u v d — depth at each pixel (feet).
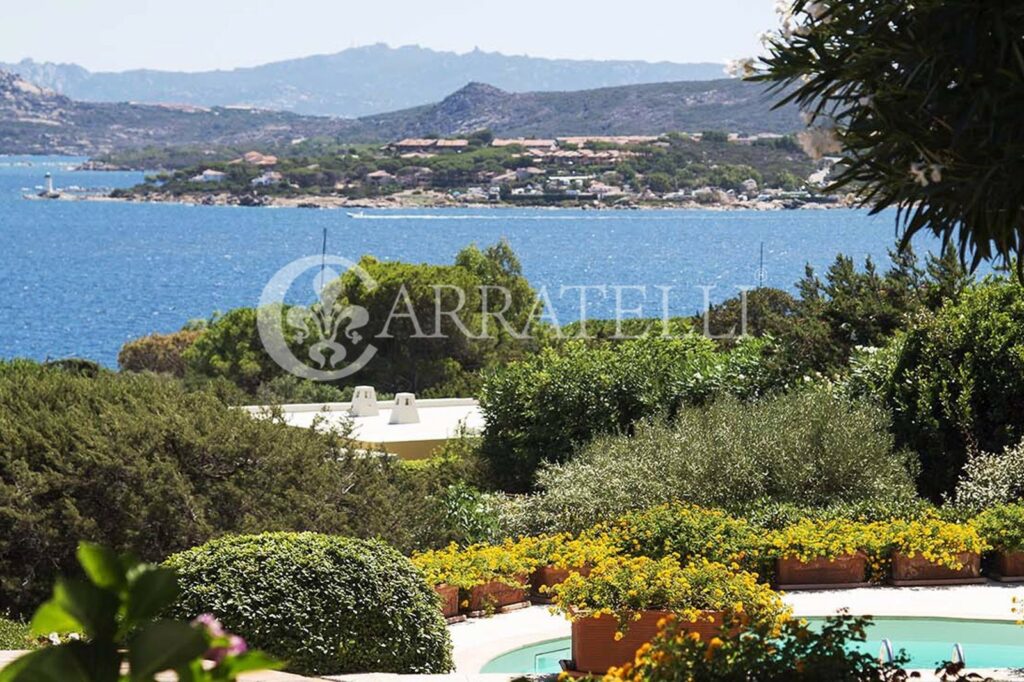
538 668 32.32
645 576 30.19
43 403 47.09
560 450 60.08
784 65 14.16
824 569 40.16
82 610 5.75
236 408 50.52
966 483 46.39
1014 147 12.90
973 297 54.85
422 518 49.14
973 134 13.25
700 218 524.11
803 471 46.85
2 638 27.30
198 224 550.77
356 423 77.25
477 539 48.70
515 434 61.57
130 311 271.69
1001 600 37.88
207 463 46.11
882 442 48.06
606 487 47.44
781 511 43.88
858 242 393.09
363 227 493.77
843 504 45.42
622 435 53.93
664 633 20.01
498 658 32.96
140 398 49.52
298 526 45.21
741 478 46.88
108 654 5.78
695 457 47.80
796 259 330.75
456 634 35.22
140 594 5.84
